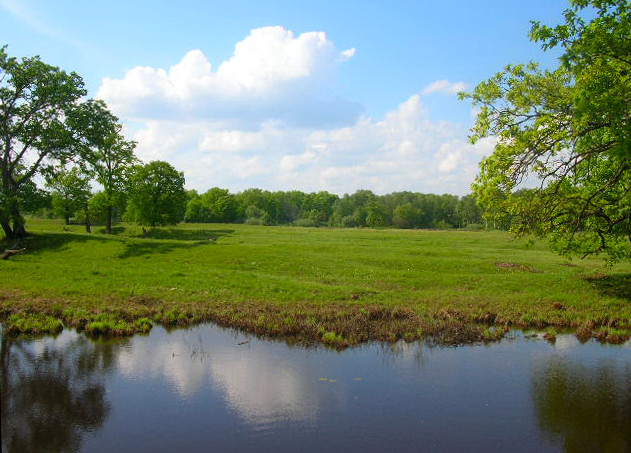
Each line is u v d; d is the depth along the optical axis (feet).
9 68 131.54
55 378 42.83
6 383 41.73
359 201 545.03
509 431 33.06
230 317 63.00
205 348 51.75
